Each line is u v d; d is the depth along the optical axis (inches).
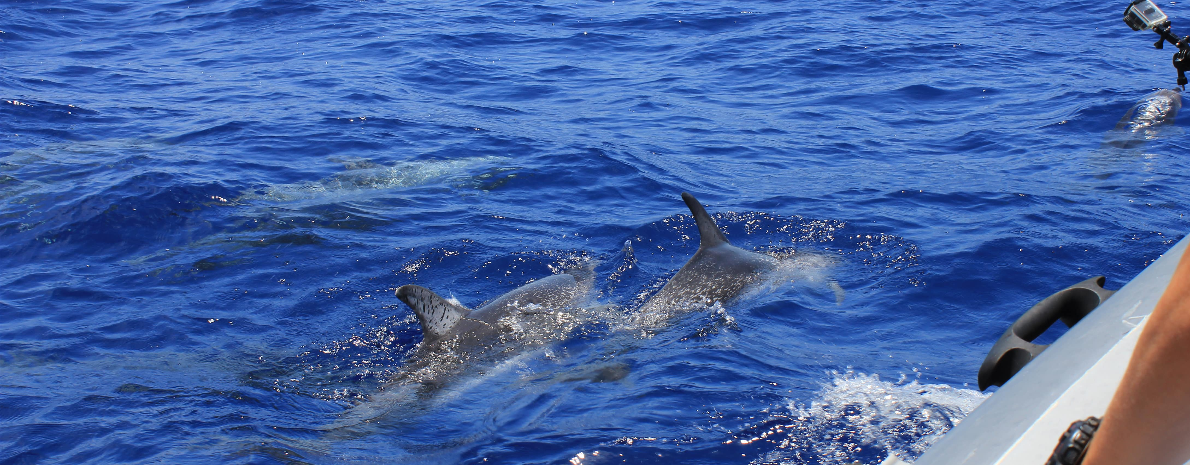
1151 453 42.2
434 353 259.6
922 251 332.8
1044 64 677.9
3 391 241.6
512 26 884.0
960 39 769.6
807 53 738.8
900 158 470.3
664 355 256.5
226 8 960.9
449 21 903.7
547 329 272.8
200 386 248.1
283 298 310.5
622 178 441.1
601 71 714.2
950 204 387.5
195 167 450.9
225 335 283.0
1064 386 68.4
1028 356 80.2
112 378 252.2
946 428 212.8
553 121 567.2
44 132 520.4
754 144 507.2
